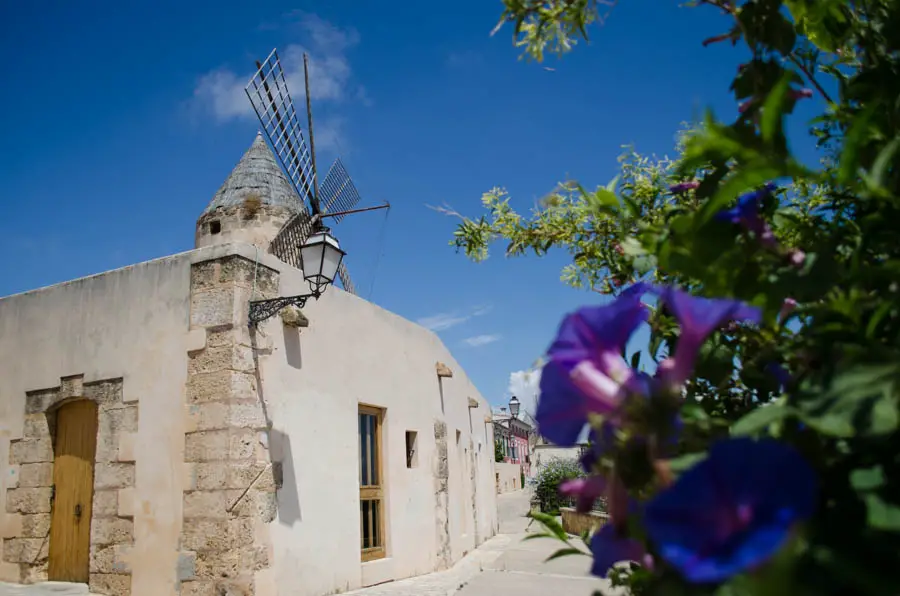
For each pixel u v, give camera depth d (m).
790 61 1.46
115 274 8.40
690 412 0.94
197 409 7.33
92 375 8.25
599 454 0.94
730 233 1.11
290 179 12.27
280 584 7.35
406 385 11.16
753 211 1.13
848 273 1.04
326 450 8.55
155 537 7.27
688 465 0.86
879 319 0.95
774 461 0.70
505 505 29.64
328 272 7.34
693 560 0.67
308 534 7.93
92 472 8.21
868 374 0.83
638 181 1.94
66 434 8.55
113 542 7.55
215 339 7.41
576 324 0.96
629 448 0.88
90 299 8.52
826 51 1.48
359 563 8.83
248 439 7.27
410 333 11.60
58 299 8.84
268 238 11.22
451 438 13.39
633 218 1.32
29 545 8.27
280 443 7.72
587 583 8.80
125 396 7.90
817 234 1.32
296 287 8.48
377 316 10.44
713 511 0.70
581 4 1.66
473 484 15.52
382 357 10.41
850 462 0.87
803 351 1.07
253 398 7.44
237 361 7.32
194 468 7.20
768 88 1.25
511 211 2.34
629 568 1.24
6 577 8.41
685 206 1.54
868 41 1.37
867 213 1.25
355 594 8.20
